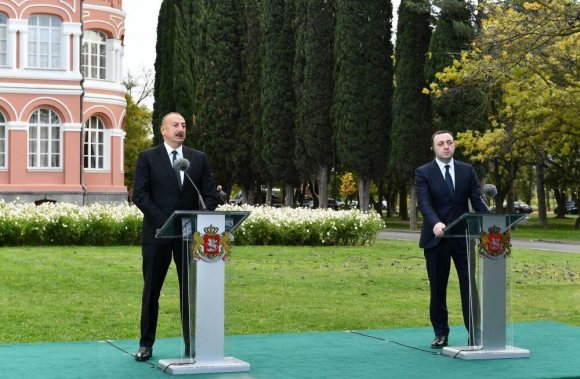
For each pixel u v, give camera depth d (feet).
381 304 47.34
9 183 123.65
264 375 27.50
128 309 44.93
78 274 58.59
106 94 134.82
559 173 158.30
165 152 29.73
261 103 159.12
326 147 148.46
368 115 142.41
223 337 28.14
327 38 148.15
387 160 143.84
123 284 54.08
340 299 49.06
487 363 29.84
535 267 68.54
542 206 159.33
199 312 27.84
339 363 29.66
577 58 96.02
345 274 61.36
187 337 28.78
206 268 27.91
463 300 32.24
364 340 34.50
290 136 156.46
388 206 230.07
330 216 89.30
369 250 83.20
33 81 125.08
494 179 182.80
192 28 170.40
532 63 94.73
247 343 33.71
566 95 104.88
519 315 43.96
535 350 32.45
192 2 170.60
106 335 37.99
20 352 31.12
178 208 29.43
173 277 58.44
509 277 31.19
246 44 163.73
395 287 54.65
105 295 49.55
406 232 137.80
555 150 118.32
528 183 219.61
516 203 233.55
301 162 152.56
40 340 36.50
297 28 151.94
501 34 86.17
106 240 84.84
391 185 220.23
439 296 32.71
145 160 29.58
